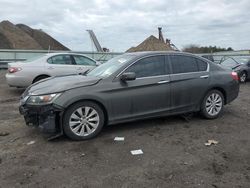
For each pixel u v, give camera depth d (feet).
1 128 22.66
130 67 21.27
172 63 22.88
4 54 77.77
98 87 19.94
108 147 18.43
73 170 15.47
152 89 21.59
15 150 18.13
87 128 19.72
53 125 18.85
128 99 20.84
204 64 24.39
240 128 22.30
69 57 40.75
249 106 29.96
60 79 21.09
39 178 14.69
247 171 15.37
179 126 22.58
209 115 24.30
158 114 22.13
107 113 20.33
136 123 23.17
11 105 32.17
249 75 53.57
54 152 17.72
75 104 19.27
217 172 15.23
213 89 24.40
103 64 23.82
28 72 37.93
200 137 20.26
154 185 13.96
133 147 18.42
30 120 19.63
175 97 22.59
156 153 17.52
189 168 15.64
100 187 13.83
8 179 14.61
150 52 22.54
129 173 15.10
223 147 18.52
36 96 19.11
